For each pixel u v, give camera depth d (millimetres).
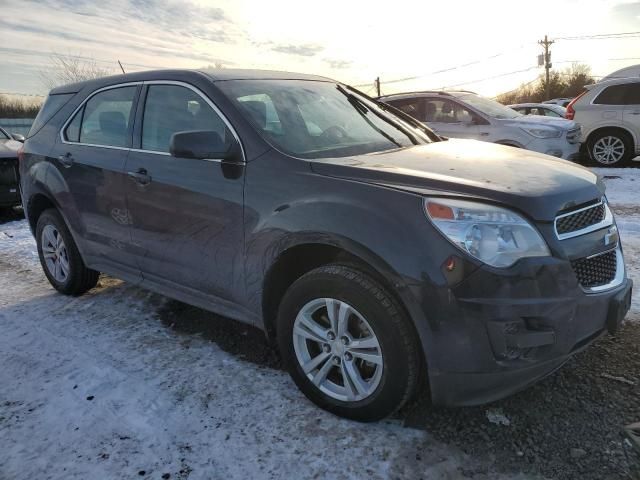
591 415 2676
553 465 2355
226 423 2748
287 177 2830
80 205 4109
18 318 4203
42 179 4434
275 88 3570
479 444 2516
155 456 2523
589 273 2580
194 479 2371
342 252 2670
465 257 2291
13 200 8086
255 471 2404
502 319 2277
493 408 2777
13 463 2516
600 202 2811
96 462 2498
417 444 2539
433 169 2748
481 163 2934
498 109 9875
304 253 2855
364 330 2623
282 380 3141
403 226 2398
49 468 2473
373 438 2590
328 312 2686
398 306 2445
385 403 2549
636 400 2773
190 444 2598
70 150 4215
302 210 2693
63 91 4605
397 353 2455
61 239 4570
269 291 2965
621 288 2703
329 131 3395
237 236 3012
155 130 3602
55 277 4703
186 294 3502
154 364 3369
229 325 3910
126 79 3936
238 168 3021
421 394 2904
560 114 18453
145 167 3527
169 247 3455
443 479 2312
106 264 4094
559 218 2475
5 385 3201
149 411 2871
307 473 2381
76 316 4191
